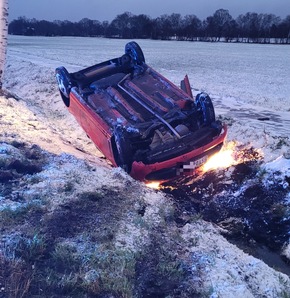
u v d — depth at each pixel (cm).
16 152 614
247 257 446
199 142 650
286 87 2038
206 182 669
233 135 857
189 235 471
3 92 1134
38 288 335
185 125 703
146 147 664
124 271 372
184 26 12050
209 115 698
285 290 388
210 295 357
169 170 618
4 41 1058
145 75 858
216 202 615
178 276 381
